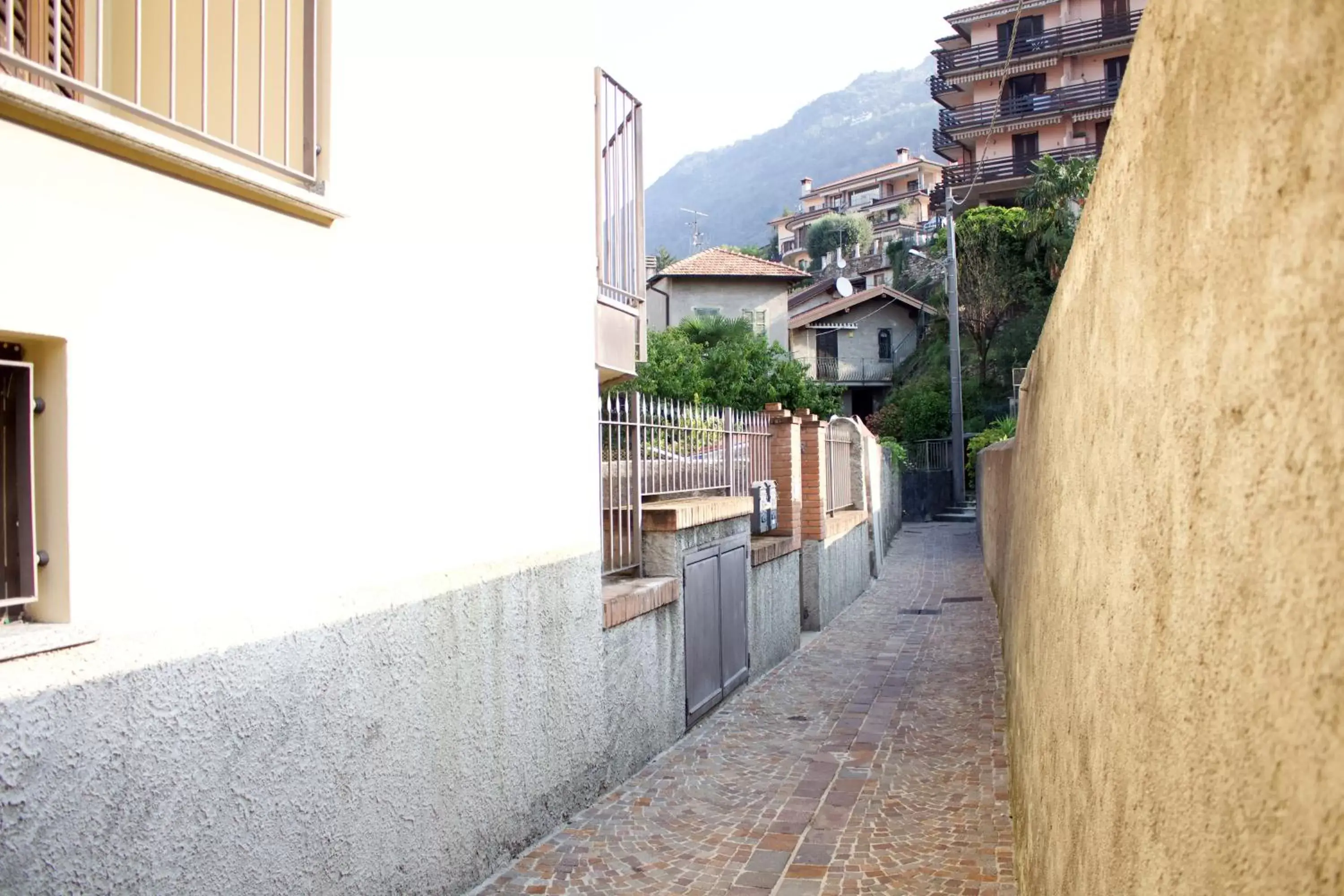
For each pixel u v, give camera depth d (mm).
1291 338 1196
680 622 7547
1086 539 2594
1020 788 4629
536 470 5457
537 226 5590
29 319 2695
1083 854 2324
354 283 4031
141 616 2990
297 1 3959
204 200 3303
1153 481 1805
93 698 2758
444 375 4641
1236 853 1248
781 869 4957
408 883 4168
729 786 6352
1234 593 1333
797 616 11422
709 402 29172
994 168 47312
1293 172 1204
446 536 4590
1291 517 1170
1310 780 1073
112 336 2943
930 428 38812
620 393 7500
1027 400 5809
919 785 6219
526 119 5516
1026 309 40969
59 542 2805
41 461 2832
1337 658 1035
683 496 8562
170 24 3125
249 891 3287
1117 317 2227
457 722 4578
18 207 2680
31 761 2561
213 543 3275
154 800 2934
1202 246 1547
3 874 2471
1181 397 1637
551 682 5496
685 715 7617
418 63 4516
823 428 13273
